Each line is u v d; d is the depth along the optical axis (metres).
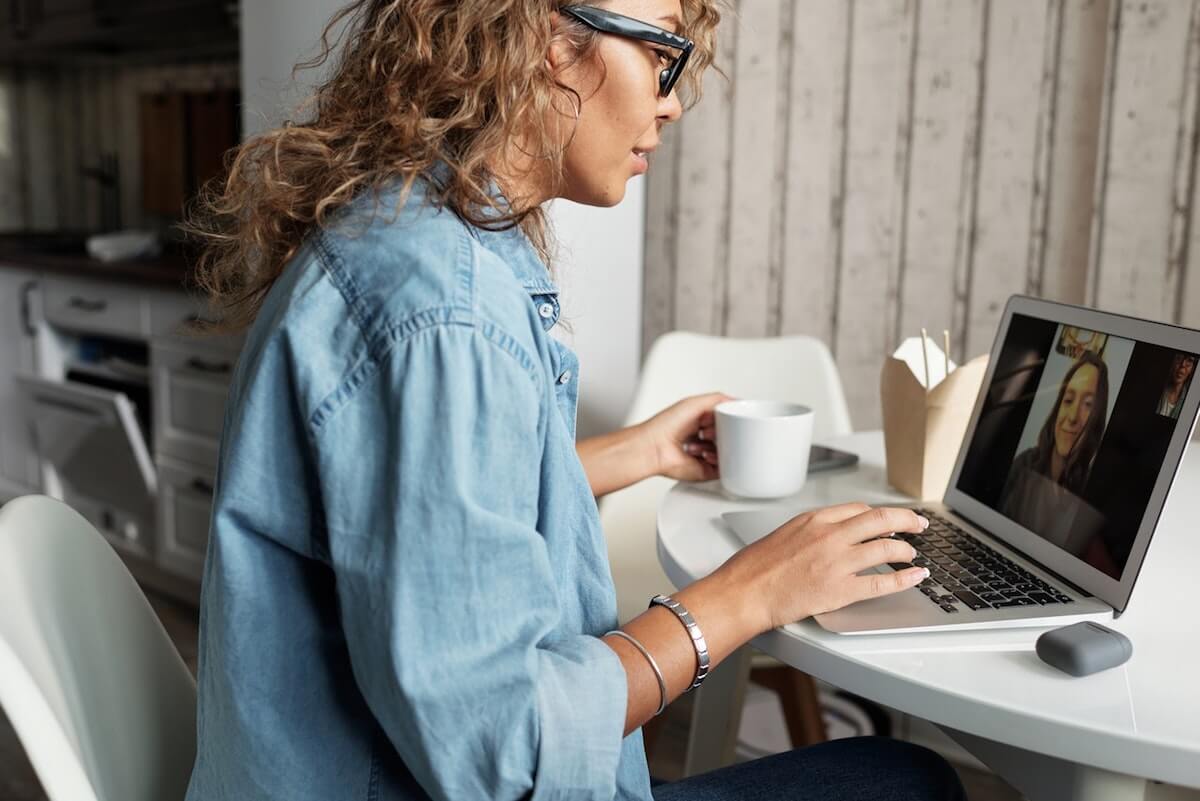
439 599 0.63
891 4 2.24
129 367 3.19
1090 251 2.02
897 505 1.25
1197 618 0.93
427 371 0.64
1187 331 0.91
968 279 2.22
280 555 0.71
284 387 0.68
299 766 0.72
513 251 0.79
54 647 0.83
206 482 2.88
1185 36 1.87
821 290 2.42
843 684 0.84
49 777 0.69
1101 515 0.96
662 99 0.85
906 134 2.26
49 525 0.92
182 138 3.69
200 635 0.80
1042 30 2.06
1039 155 2.10
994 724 0.77
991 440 1.18
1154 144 1.93
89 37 3.55
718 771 1.00
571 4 0.79
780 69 2.39
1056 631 0.84
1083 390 1.04
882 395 1.34
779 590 0.84
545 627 0.67
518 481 0.67
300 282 0.70
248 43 2.34
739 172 2.48
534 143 0.80
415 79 0.78
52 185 4.32
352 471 0.65
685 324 2.61
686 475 1.33
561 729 0.67
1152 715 0.75
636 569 1.81
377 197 0.74
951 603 0.92
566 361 0.82
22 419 3.50
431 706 0.63
